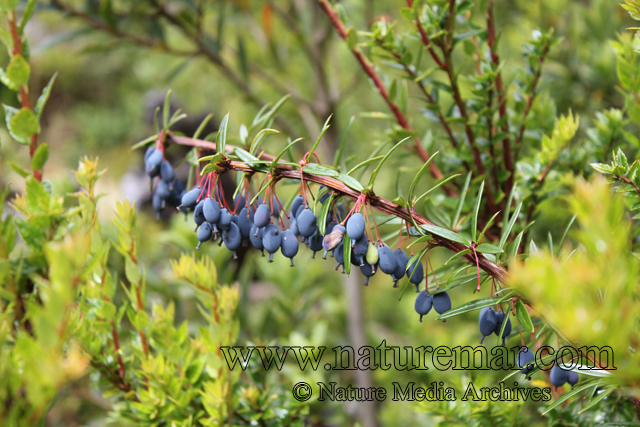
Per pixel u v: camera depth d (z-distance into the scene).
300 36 1.23
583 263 0.65
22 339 0.66
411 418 0.94
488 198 0.78
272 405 0.77
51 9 1.08
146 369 0.74
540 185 0.78
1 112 1.17
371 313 1.45
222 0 1.20
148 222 1.61
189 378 0.75
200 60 1.62
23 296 0.71
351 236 0.69
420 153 0.81
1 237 0.70
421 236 0.71
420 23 0.77
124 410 0.76
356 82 1.23
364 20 1.23
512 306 0.71
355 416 1.06
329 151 1.22
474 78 0.77
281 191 1.32
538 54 0.78
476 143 0.79
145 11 1.12
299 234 0.71
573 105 0.92
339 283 1.46
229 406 0.75
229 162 0.71
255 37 1.42
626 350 0.65
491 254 0.71
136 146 0.75
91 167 0.73
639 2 0.72
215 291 0.75
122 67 3.30
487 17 0.77
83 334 0.72
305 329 1.10
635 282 0.65
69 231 0.72
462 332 1.00
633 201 0.72
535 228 0.84
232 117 1.48
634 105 0.75
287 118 1.46
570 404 0.75
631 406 0.74
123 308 0.74
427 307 0.71
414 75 0.78
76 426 0.94
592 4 0.92
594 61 0.90
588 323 0.64
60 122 3.60
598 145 0.78
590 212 0.65
